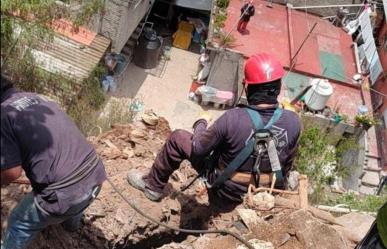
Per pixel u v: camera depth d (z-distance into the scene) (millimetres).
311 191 8406
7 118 3205
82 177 3488
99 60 14711
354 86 17516
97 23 15672
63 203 3457
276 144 4375
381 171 16188
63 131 3414
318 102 15750
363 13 19859
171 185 5492
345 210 7418
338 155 14172
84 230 4633
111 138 6340
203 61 18062
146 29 19266
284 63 17781
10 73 8164
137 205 5016
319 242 4504
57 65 13305
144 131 6660
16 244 3725
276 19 19500
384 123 17781
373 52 18375
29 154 3291
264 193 4699
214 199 5133
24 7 9062
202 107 18406
